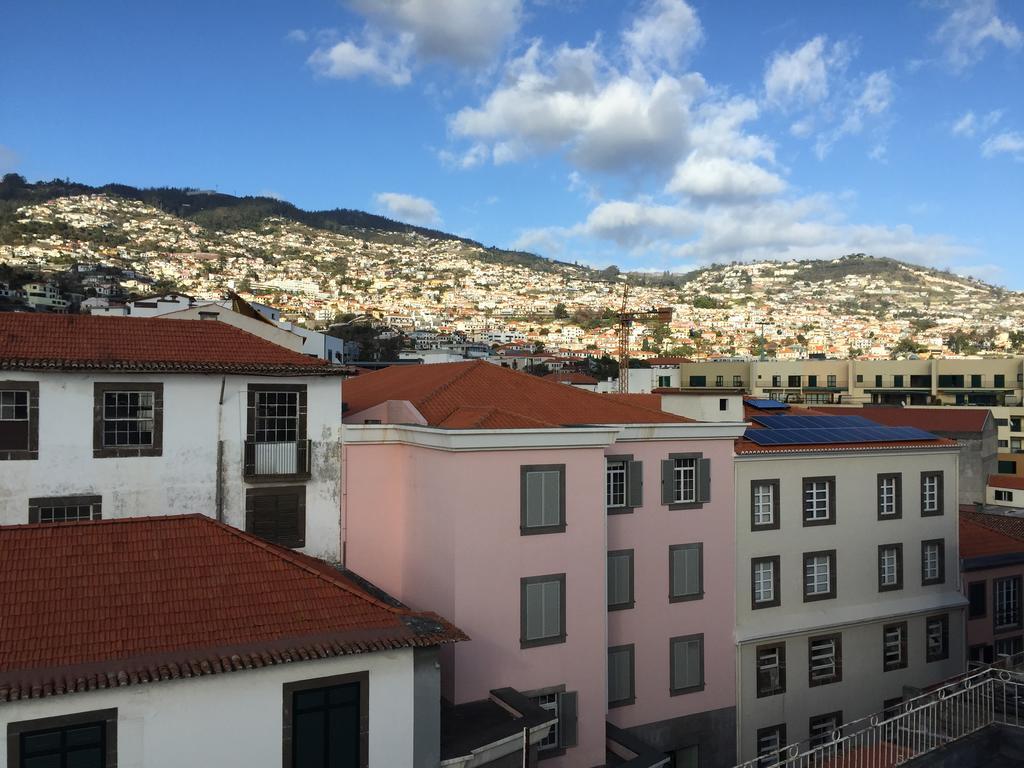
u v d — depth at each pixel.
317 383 26.62
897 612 36.50
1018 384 116.38
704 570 32.25
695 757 31.78
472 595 24.73
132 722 15.87
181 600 17.83
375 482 27.62
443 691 24.61
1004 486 73.69
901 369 128.88
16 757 14.86
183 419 24.50
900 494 37.56
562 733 26.02
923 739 19.70
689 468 32.47
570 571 26.45
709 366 148.12
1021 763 17.98
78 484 23.02
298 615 18.33
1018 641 41.12
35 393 22.53
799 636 34.19
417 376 37.12
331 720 18.05
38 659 15.45
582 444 26.59
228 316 40.78
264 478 25.42
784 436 35.91
